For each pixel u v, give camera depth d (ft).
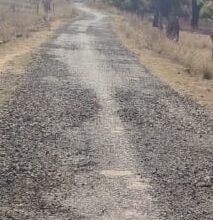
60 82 49.26
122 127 33.35
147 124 34.81
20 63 59.98
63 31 118.11
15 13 150.10
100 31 128.67
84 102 40.65
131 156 26.94
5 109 35.78
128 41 105.91
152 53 86.07
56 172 23.67
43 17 155.94
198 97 47.73
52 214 19.04
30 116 34.35
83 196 21.03
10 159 24.97
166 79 57.67
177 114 38.99
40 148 27.20
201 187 22.90
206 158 27.53
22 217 18.56
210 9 182.60
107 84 50.57
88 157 26.27
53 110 36.83
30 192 21.06
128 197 21.20
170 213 19.75
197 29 203.62
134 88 49.49
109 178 23.35
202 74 61.26
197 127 35.01
